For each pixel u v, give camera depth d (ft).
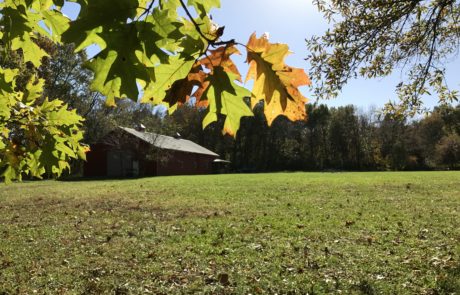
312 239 27.89
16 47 7.97
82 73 109.50
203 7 5.08
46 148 9.82
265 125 217.36
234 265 22.43
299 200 48.47
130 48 4.27
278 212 39.50
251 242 27.27
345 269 21.24
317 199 49.08
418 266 21.34
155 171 136.98
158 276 21.04
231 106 4.74
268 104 4.71
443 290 17.98
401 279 19.52
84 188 72.33
